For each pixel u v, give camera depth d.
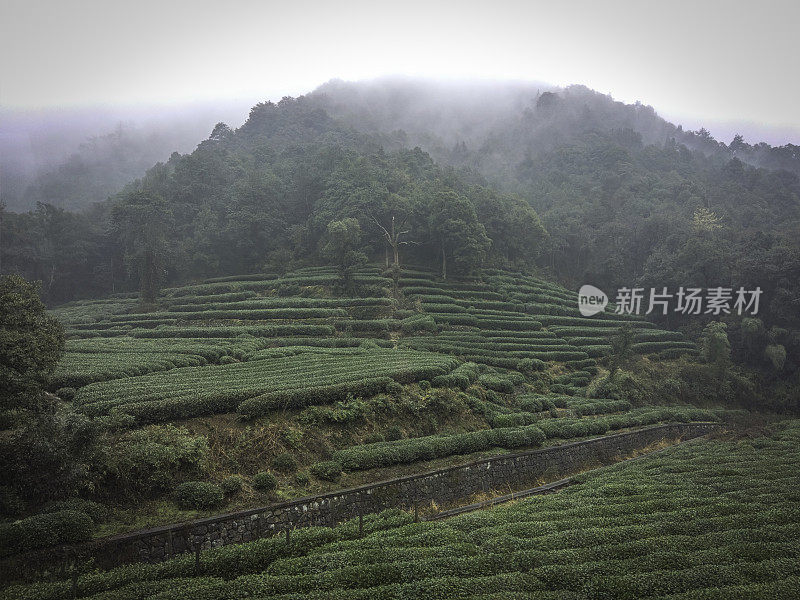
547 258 115.75
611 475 37.62
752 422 60.84
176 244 95.50
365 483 31.73
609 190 150.62
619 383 63.31
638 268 107.94
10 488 22.52
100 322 70.94
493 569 19.61
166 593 16.97
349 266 77.88
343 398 38.78
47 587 17.56
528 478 39.53
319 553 21.33
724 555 20.41
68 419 25.19
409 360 50.97
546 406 53.31
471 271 89.31
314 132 168.88
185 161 114.81
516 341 71.19
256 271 94.62
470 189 108.94
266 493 28.14
